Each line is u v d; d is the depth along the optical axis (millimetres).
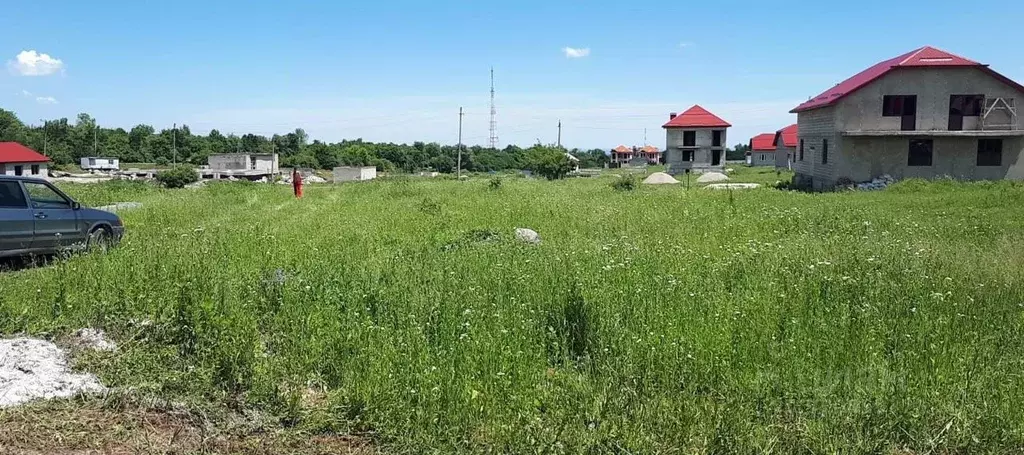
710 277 9383
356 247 12562
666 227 15688
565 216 18078
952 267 10148
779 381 5992
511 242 12922
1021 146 37438
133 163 100438
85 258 10586
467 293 8375
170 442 5191
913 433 5305
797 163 45562
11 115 99875
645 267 9922
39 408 5566
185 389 5984
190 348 6699
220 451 5125
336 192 34250
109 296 8297
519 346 6605
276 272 9539
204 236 13633
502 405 5547
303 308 7922
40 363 6352
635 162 119750
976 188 30781
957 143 37562
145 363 6449
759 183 45250
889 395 5723
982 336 7168
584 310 7227
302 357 6551
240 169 78625
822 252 11531
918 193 29922
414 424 5363
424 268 9953
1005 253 11695
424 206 21188
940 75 36656
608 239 13617
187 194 32094
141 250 11344
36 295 8438
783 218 17078
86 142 99688
